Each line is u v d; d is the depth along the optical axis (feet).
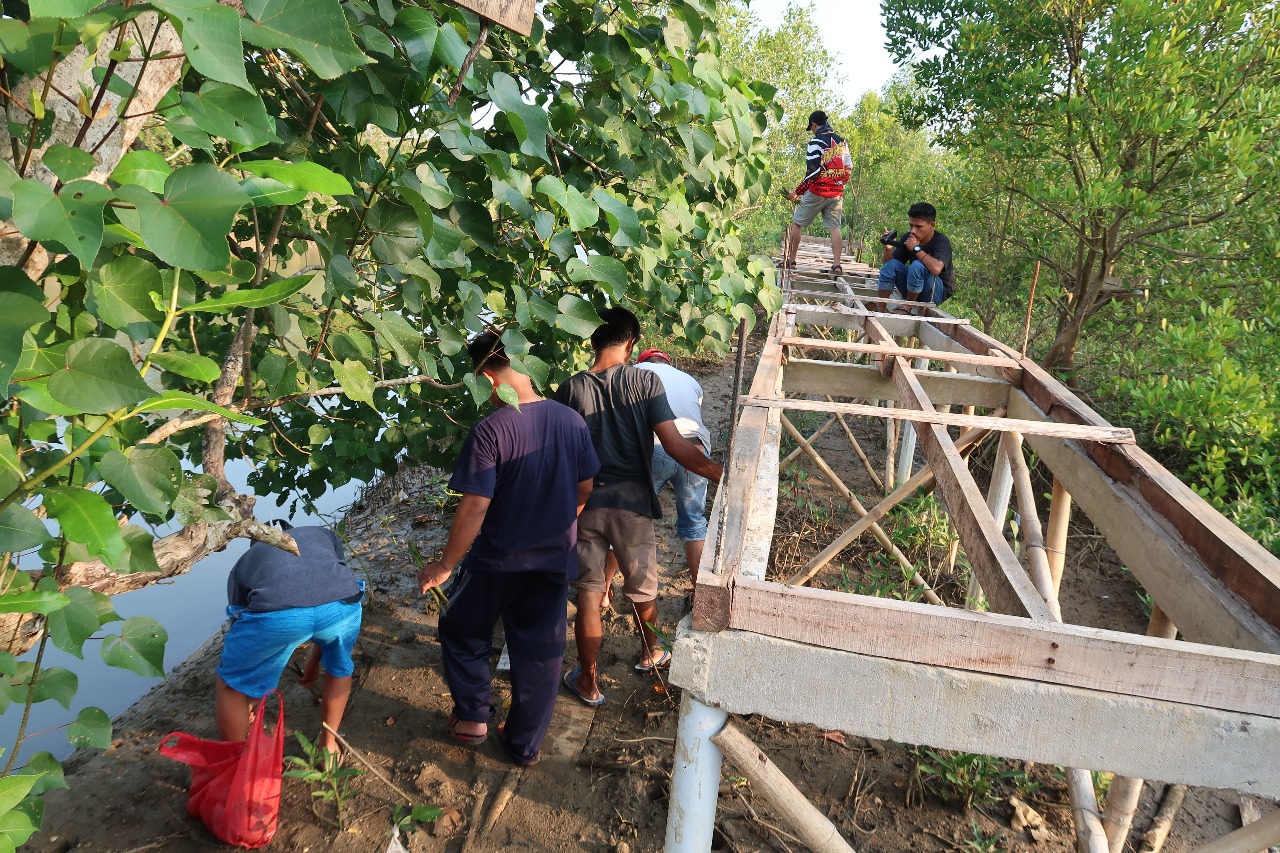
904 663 5.32
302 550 9.93
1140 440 20.44
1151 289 21.16
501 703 12.69
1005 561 6.19
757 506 7.68
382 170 7.02
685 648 5.57
